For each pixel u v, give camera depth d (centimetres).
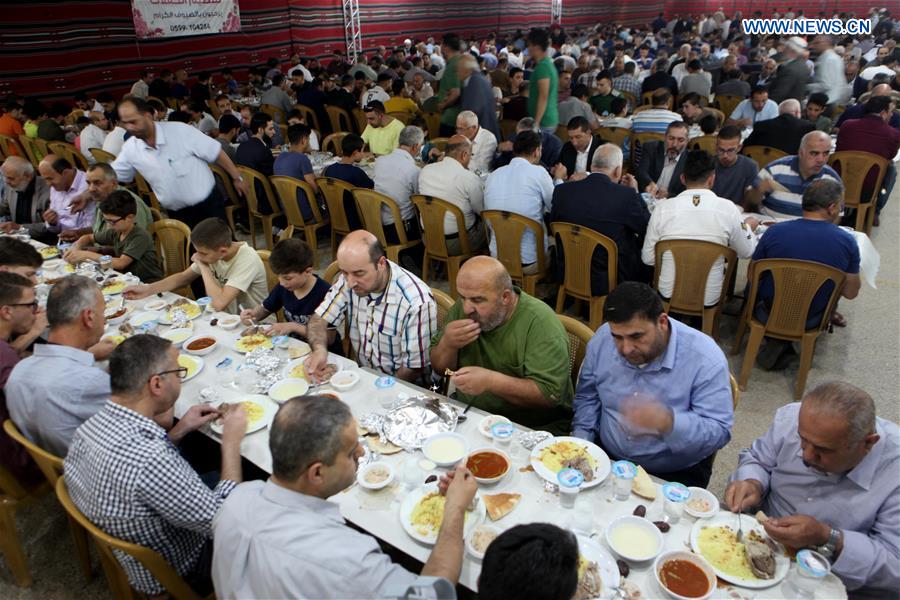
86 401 192
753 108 614
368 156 579
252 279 299
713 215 310
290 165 483
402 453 180
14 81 859
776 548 140
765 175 397
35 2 854
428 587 116
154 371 166
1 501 211
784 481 163
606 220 333
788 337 304
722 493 254
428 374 243
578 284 354
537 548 94
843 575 138
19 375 192
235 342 251
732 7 2203
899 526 143
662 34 1647
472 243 424
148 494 153
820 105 562
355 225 485
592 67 956
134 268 354
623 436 193
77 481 159
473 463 170
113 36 955
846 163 461
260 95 981
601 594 129
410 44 1440
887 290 420
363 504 160
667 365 182
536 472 167
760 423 295
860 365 333
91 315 205
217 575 130
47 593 218
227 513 130
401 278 229
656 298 172
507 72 1091
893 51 953
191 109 725
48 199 457
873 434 137
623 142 596
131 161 398
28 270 290
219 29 1108
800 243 290
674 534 148
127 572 170
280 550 122
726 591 132
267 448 186
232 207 552
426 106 784
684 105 649
